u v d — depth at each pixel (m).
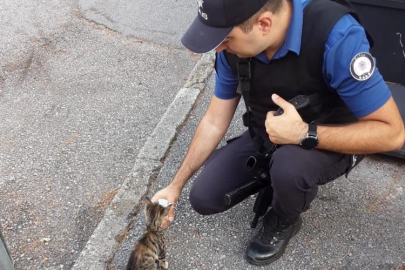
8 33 4.78
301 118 2.22
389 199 2.97
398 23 3.37
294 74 2.15
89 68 4.34
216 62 2.44
